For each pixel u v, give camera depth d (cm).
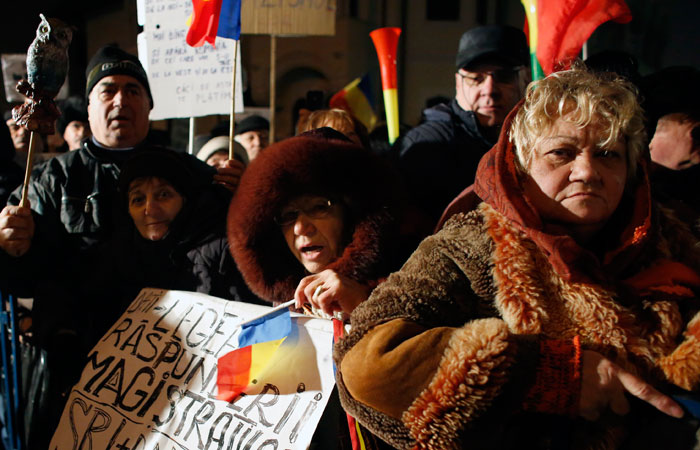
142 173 216
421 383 111
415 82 1802
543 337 116
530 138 122
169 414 163
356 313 125
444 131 251
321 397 146
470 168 242
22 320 284
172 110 298
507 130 128
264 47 1725
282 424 147
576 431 115
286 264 170
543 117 120
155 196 216
